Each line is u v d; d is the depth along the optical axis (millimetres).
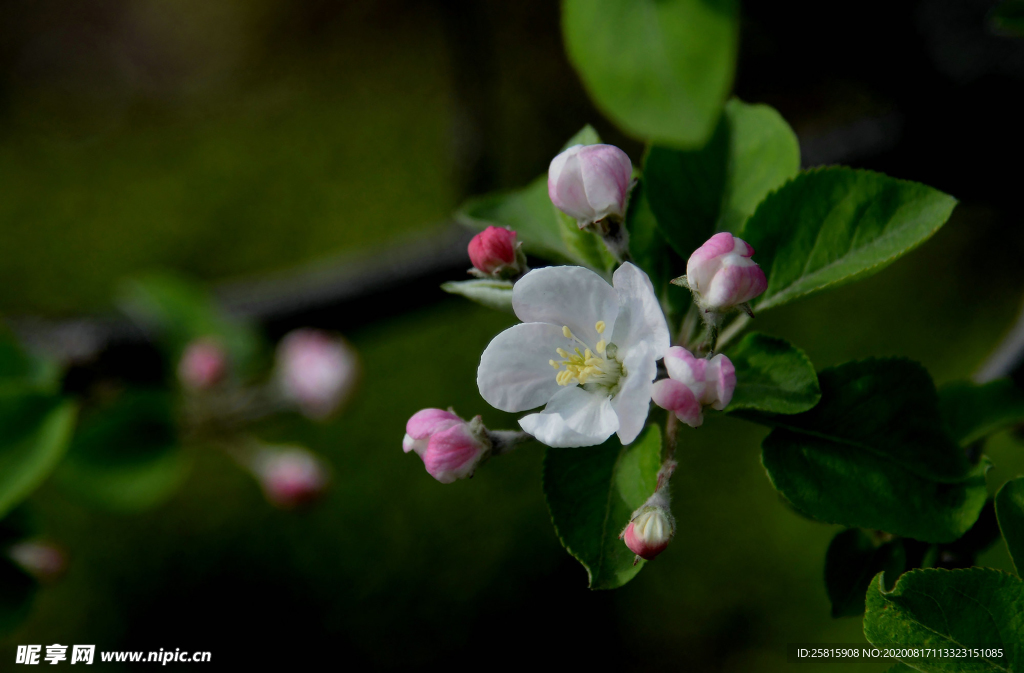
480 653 1208
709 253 626
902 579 607
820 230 648
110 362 894
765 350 640
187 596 1277
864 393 641
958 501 634
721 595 1172
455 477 639
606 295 632
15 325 894
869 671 875
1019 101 771
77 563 1306
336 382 912
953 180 786
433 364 1387
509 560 1264
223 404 913
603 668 1164
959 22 779
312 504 955
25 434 765
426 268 900
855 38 799
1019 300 1251
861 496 634
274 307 921
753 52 1341
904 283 1312
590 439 625
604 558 627
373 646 1232
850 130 795
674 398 619
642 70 607
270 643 1242
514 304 634
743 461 1245
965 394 677
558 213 667
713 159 669
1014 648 604
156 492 841
